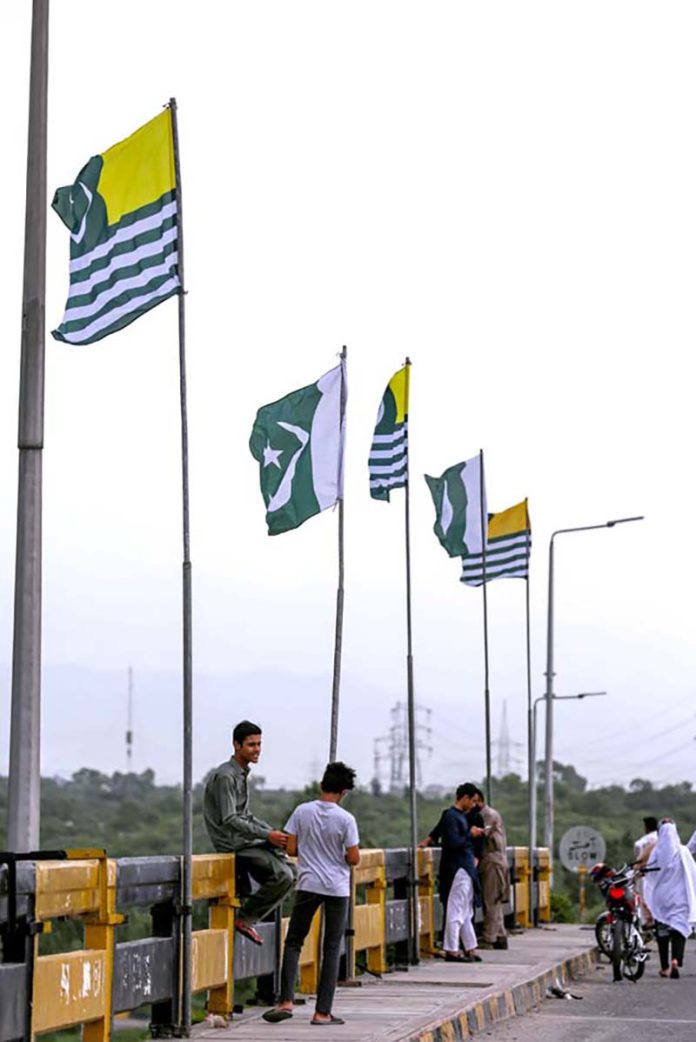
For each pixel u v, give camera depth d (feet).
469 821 97.40
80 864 45.06
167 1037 52.60
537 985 77.46
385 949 82.02
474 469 107.34
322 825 58.44
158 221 56.24
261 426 69.21
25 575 52.49
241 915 59.88
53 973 43.09
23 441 53.42
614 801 634.43
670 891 91.30
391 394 86.22
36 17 56.80
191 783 53.88
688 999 79.15
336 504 69.15
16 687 51.62
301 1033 55.06
